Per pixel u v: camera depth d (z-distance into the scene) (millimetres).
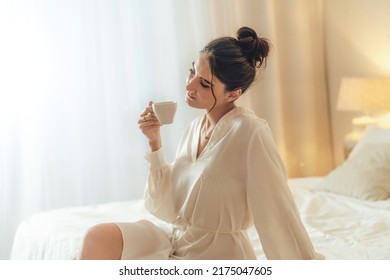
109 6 3041
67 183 2941
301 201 2359
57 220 2072
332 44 3604
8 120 2770
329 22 3619
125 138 3102
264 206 1188
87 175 3014
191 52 3248
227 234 1289
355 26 3371
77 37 2953
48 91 2879
